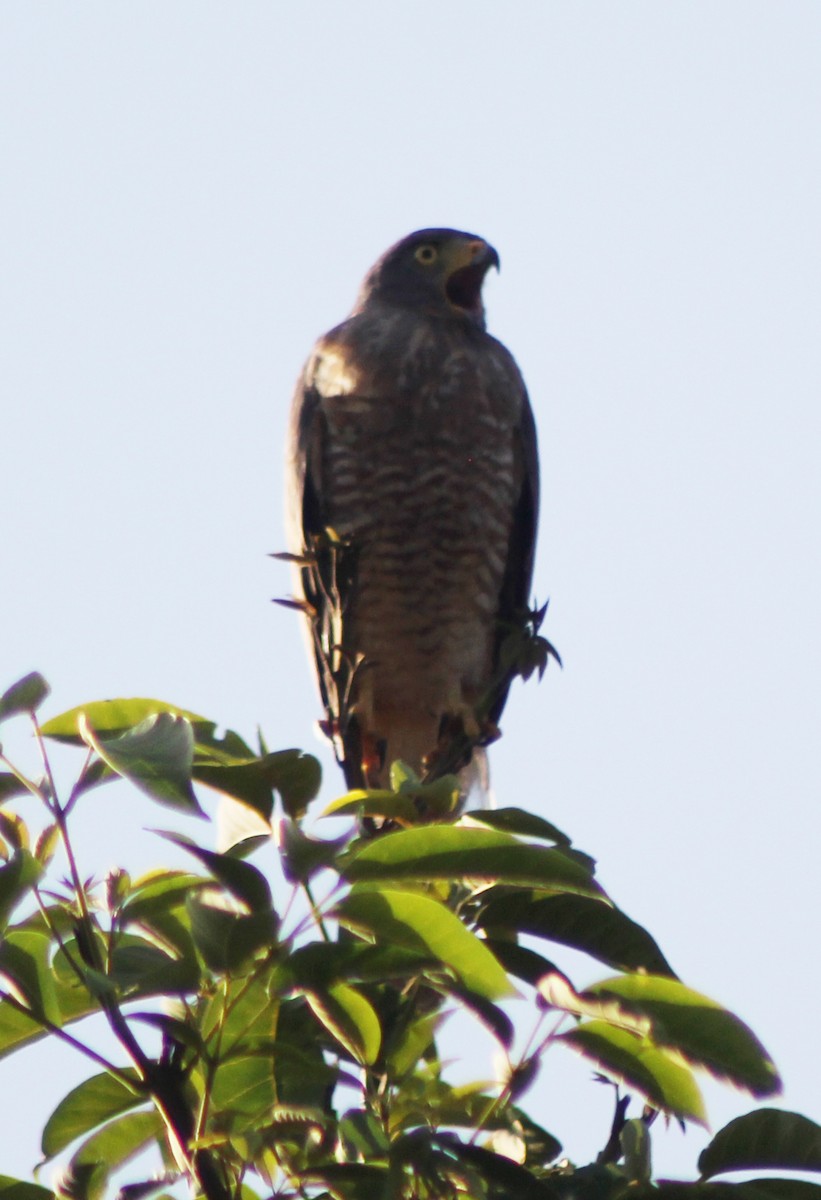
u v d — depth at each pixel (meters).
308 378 14.95
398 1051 6.23
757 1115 5.41
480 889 6.07
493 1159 5.24
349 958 5.48
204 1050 5.37
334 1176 5.35
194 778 5.92
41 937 5.41
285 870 5.10
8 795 5.89
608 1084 6.04
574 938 6.04
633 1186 5.34
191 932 5.32
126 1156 6.33
